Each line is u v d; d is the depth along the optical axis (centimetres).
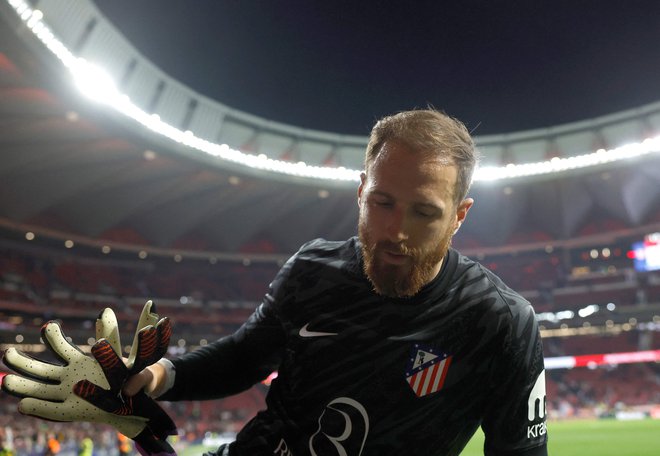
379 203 141
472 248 4694
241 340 187
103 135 2798
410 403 154
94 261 4156
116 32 2394
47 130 2664
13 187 3122
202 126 2975
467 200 153
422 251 141
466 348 157
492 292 163
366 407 154
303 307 169
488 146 3641
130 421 153
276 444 167
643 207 4288
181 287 4462
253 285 4719
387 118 150
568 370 4606
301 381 164
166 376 172
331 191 3609
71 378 146
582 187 4050
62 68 2114
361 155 3472
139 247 4025
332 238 4403
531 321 166
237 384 193
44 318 3666
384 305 158
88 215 3653
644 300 4388
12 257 3694
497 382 163
